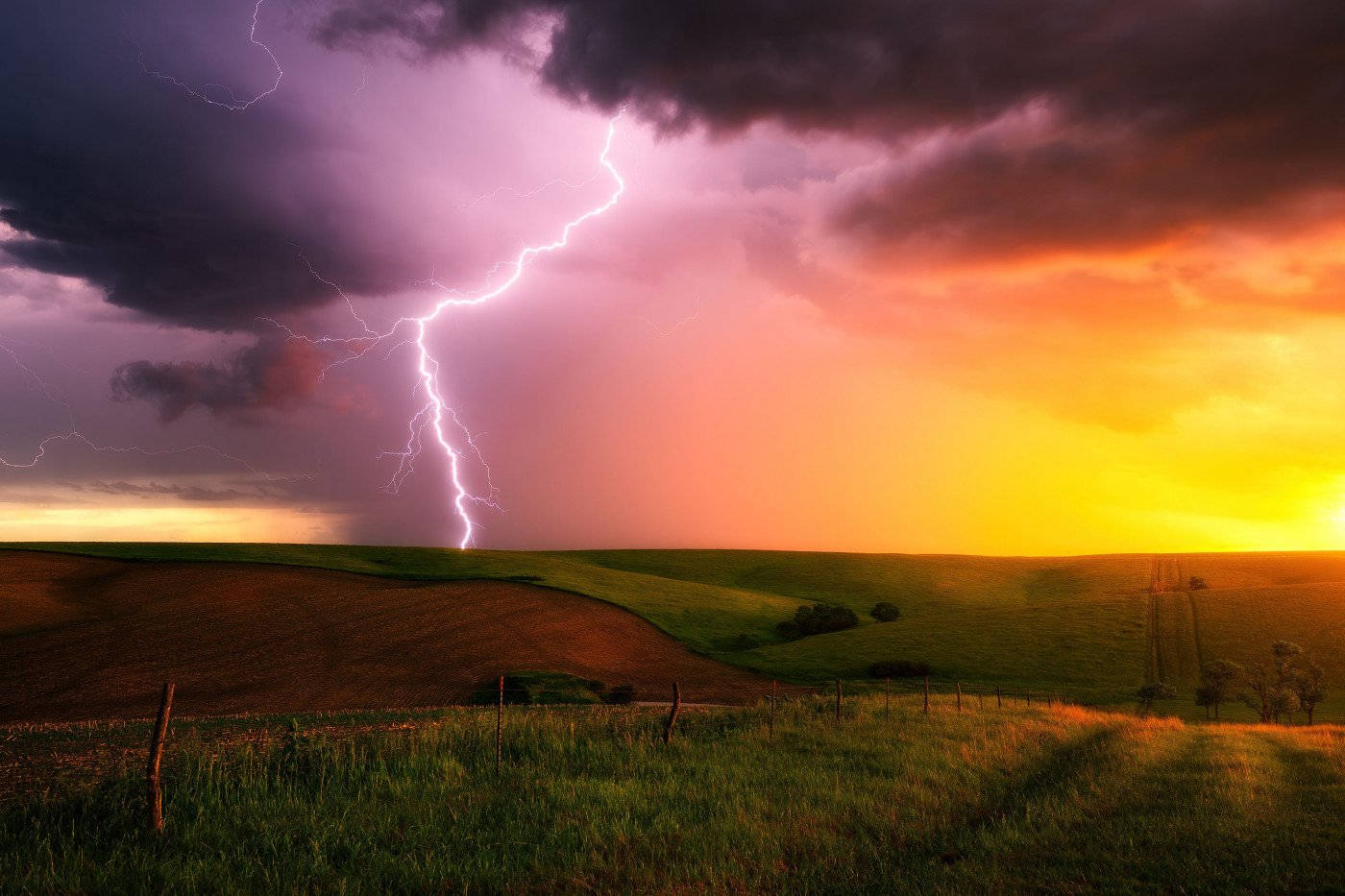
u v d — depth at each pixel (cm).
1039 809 1016
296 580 8794
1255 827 921
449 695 4769
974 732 1691
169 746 1188
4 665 5244
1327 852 809
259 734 1330
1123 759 1457
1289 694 4484
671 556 15775
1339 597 7806
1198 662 6556
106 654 5575
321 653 5862
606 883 720
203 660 5556
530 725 1398
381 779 1016
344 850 774
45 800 866
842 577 13675
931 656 7056
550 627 7269
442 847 780
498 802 953
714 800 998
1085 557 15438
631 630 7750
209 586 8138
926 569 14288
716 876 738
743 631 8700
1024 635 7550
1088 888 708
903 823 949
